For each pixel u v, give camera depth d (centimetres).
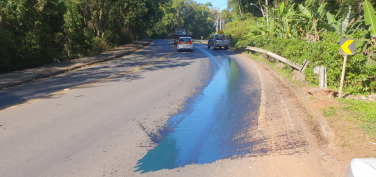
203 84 1098
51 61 1767
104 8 2769
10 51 1481
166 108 752
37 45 1603
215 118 670
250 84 1102
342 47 788
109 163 438
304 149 484
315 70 945
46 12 1830
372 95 851
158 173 407
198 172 410
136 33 4481
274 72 1341
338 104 710
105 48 2509
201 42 5419
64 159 451
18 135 552
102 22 2972
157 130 587
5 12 1529
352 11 1908
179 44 2770
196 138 545
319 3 2042
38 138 537
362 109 662
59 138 537
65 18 1975
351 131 528
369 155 432
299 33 1928
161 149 493
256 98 870
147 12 3841
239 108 757
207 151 486
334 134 514
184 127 607
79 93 932
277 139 533
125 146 504
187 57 2202
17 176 397
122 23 3600
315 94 820
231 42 3547
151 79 1208
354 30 1495
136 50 2914
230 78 1239
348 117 604
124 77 1262
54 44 1898
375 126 543
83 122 632
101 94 915
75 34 1972
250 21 3638
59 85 1086
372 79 923
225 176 397
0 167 424
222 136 555
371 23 1055
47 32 1769
